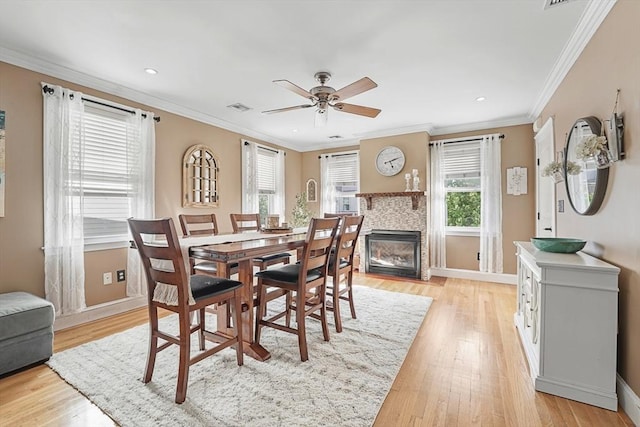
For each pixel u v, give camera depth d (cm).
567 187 259
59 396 180
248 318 229
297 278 226
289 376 200
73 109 285
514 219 444
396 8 199
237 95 353
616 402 170
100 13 204
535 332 208
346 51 254
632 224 167
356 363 217
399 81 314
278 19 211
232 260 176
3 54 248
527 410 170
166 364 215
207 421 158
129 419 160
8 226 253
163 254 174
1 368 198
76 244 284
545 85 322
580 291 178
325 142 610
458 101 371
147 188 345
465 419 162
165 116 375
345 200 599
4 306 210
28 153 263
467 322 299
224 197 459
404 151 496
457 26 219
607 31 195
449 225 500
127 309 329
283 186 581
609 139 188
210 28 221
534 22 215
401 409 170
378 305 349
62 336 264
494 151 450
